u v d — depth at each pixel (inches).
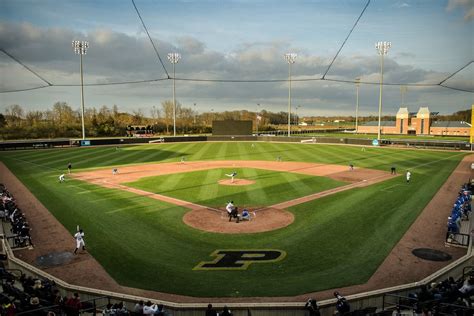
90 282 619.8
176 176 1611.7
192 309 514.3
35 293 532.1
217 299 558.9
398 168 1847.9
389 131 5807.1
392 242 797.2
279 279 626.8
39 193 1283.2
